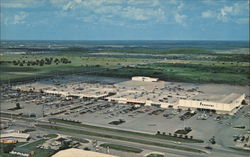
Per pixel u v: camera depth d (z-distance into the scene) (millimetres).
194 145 124938
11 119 163500
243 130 146625
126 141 129125
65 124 154750
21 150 114812
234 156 113250
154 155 113500
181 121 162125
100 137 134250
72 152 93750
